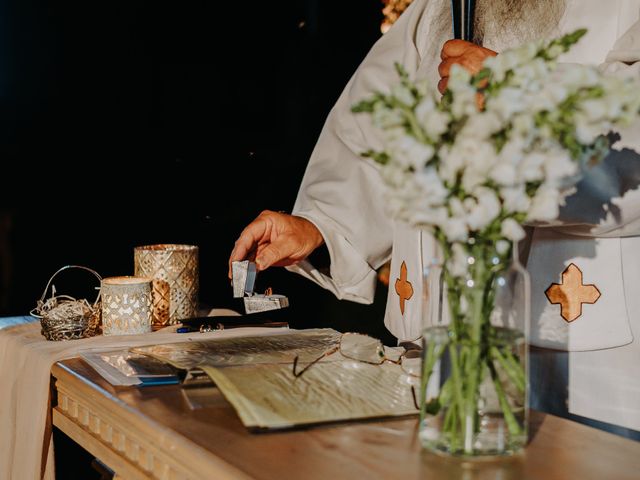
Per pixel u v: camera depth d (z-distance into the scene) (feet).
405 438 3.04
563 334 4.60
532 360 4.78
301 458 2.82
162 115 15.17
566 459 2.85
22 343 4.72
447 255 2.75
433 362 2.86
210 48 15.28
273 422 3.07
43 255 14.43
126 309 4.90
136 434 3.31
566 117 2.53
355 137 5.80
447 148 2.60
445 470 2.73
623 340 4.48
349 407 3.30
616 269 4.50
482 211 2.52
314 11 15.42
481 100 2.93
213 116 15.53
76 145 14.65
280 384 3.52
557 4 4.80
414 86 2.70
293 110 15.78
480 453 2.81
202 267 15.48
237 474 2.67
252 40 15.46
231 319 5.22
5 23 13.85
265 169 15.81
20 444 4.50
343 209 5.73
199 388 3.69
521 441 2.87
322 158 6.07
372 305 13.69
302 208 5.97
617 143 3.92
